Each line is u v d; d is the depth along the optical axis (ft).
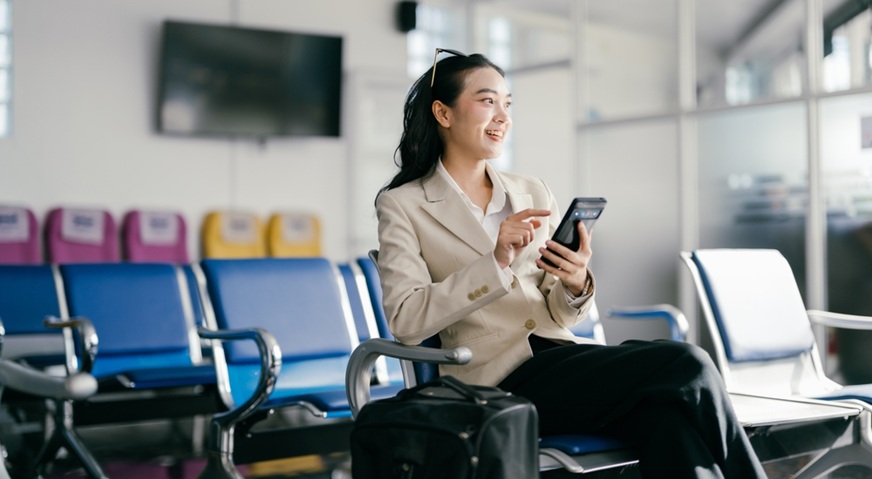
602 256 22.93
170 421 16.74
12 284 15.06
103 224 22.16
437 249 7.04
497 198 7.38
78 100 22.57
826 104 18.52
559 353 6.75
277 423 15.11
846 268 18.29
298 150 25.64
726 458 6.00
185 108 23.62
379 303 11.09
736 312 9.78
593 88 23.24
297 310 11.02
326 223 26.05
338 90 25.59
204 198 24.25
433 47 27.43
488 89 7.25
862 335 17.93
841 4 18.19
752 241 19.90
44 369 17.37
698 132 21.01
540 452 6.05
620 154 22.61
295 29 25.52
